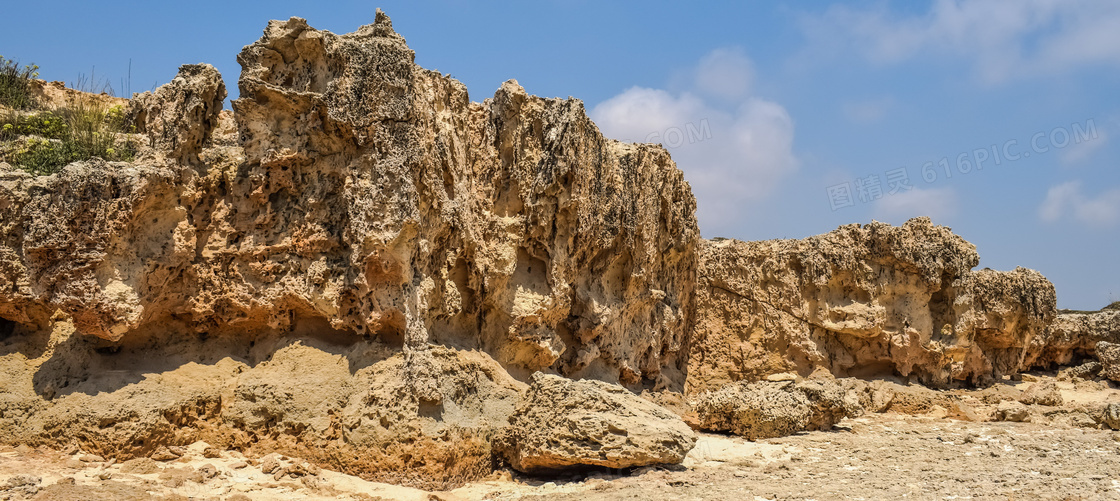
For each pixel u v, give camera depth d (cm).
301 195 1080
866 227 1814
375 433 962
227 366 1080
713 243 1841
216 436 1025
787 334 1728
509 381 1157
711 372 1730
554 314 1270
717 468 1087
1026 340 2056
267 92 1056
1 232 1005
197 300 1081
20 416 979
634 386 1527
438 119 1116
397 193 998
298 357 1059
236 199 1096
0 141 1191
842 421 1530
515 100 1252
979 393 1873
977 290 1919
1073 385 2195
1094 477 1010
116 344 1059
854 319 1766
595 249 1342
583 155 1280
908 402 1712
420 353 998
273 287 1068
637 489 934
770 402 1351
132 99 1202
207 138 1115
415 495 916
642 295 1472
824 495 912
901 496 910
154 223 1041
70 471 897
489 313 1222
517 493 954
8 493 802
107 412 954
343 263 1048
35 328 1060
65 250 959
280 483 920
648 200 1462
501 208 1241
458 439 996
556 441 1001
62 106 1483
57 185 962
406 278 1015
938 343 1822
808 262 1752
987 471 1064
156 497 827
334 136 1049
